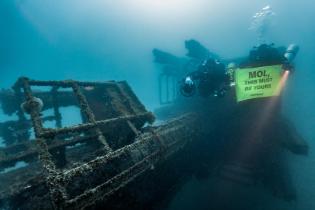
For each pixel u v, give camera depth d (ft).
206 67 16.40
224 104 21.94
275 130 21.02
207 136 20.97
